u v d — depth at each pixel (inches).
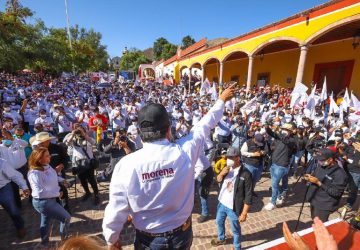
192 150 65.6
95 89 842.8
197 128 72.5
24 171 208.7
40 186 141.7
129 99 587.5
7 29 634.2
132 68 2458.2
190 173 63.0
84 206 213.6
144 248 62.6
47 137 185.2
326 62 591.5
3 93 588.4
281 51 720.3
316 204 154.9
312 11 419.8
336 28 429.7
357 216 112.0
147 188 57.4
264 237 176.1
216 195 235.9
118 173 59.1
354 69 524.1
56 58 989.2
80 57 1449.3
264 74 791.7
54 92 753.6
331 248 41.1
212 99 508.1
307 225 191.0
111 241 61.2
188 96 649.0
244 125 318.0
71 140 210.4
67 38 1487.5
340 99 487.5
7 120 263.3
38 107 458.9
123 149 235.0
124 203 58.4
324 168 154.2
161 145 60.4
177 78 1285.7
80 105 480.1
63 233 154.5
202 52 898.7
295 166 286.7
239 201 142.9
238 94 616.7
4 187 159.2
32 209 207.9
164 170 58.5
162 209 59.2
